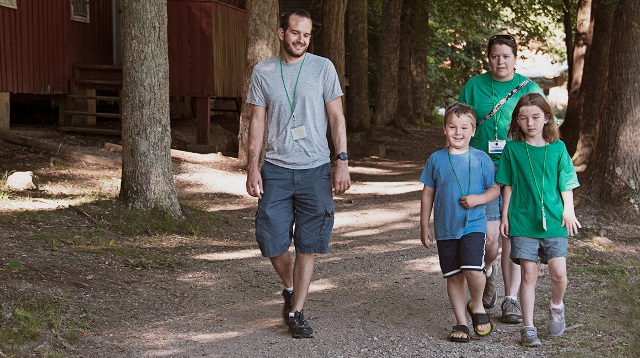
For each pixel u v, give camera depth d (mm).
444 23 37438
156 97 9773
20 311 5316
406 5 29703
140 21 9633
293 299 5664
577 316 5996
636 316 5422
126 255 7934
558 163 5266
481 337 5562
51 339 5129
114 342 5371
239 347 5355
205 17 16625
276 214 5605
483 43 42188
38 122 17656
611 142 11008
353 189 15117
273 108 5578
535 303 6477
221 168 15219
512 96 5836
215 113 22016
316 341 5496
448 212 5387
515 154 5340
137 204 9750
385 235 10500
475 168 5402
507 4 27156
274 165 5617
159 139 9844
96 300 6266
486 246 5781
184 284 7199
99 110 19047
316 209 5590
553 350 5207
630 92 10906
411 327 5852
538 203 5258
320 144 5617
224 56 17375
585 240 9648
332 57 20250
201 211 10797
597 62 15914
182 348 5312
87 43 17719
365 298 6809
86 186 11664
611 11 15633
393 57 26875
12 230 8273
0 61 14867
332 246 9625
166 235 9344
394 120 27062
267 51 15398
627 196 10797
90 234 8703
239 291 7062
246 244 9500
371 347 5352
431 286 7258
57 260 7211
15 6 15266
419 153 22391
